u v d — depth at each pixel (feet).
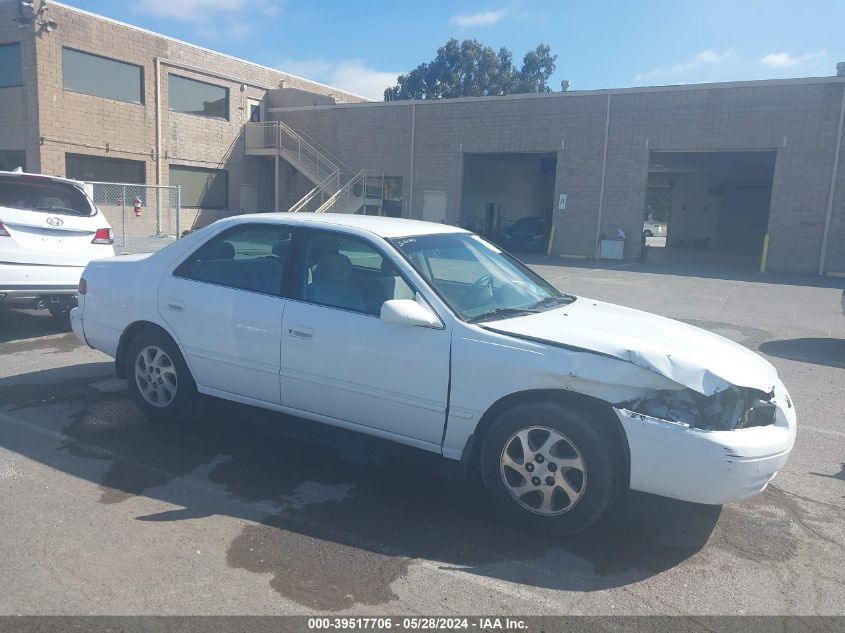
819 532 13.93
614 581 11.94
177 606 10.67
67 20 81.61
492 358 13.55
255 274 16.81
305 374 15.69
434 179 99.66
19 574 11.35
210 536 12.87
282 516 13.80
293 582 11.48
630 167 86.63
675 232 128.88
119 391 21.34
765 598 11.53
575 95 88.63
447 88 217.77
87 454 16.44
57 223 27.53
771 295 53.52
